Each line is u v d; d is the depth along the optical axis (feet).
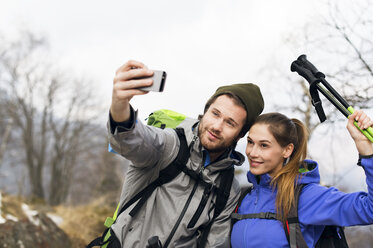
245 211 6.25
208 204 6.13
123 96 4.47
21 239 20.97
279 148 6.11
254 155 6.16
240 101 6.08
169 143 5.96
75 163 91.20
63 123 88.79
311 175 6.02
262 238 5.72
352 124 5.19
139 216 5.98
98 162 77.92
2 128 82.79
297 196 5.77
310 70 5.77
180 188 6.00
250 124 6.34
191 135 6.22
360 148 5.08
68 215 34.81
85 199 96.84
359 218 5.09
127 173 6.31
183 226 5.85
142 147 5.22
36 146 85.61
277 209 5.83
